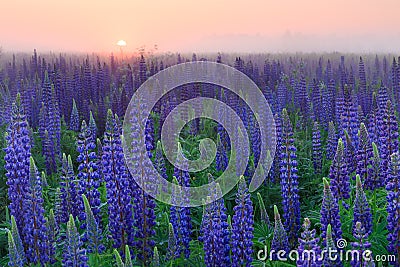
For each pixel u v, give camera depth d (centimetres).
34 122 2175
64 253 725
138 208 898
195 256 916
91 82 2681
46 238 802
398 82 2278
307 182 1393
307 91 2478
